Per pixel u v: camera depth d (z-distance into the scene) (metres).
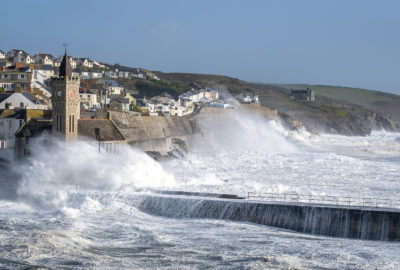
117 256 59.38
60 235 66.00
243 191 93.81
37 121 120.12
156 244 64.31
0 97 152.25
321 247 64.69
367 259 60.19
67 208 79.81
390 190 103.62
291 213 74.06
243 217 76.81
